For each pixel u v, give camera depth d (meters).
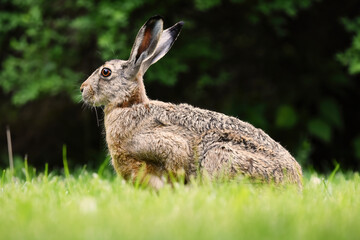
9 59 14.64
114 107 7.76
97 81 7.87
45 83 14.22
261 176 6.53
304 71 16.52
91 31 14.59
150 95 16.62
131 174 7.36
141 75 7.86
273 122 16.61
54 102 17.36
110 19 13.54
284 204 5.50
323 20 16.34
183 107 7.44
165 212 5.11
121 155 7.39
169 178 7.10
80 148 17.38
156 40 7.68
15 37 16.41
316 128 15.41
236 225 4.59
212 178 6.73
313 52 16.44
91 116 17.12
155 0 14.45
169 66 14.09
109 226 4.51
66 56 15.02
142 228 4.46
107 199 5.70
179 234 4.26
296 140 15.96
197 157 6.93
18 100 14.20
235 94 16.89
